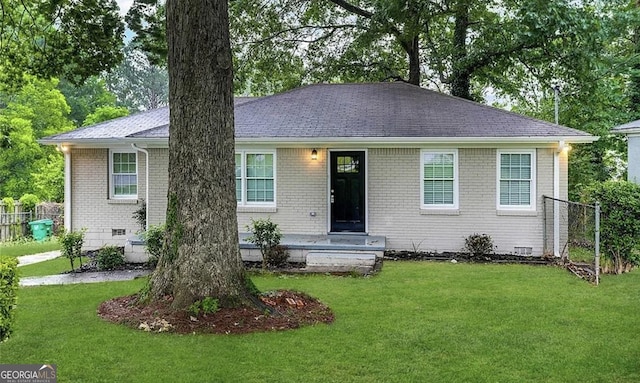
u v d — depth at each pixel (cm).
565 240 1184
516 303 736
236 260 668
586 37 1453
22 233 1895
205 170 652
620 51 2070
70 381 440
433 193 1251
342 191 1300
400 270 1022
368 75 2209
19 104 2689
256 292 676
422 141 1195
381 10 1592
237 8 1988
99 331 582
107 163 1472
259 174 1306
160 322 594
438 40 2125
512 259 1162
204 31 653
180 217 656
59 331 583
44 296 786
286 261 1108
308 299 720
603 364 490
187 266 643
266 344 536
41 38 1214
